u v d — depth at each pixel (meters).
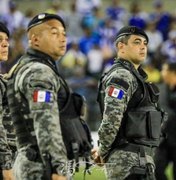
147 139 13.04
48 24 11.33
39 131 10.36
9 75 11.36
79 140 11.12
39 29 11.32
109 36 41.47
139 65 13.77
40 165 10.77
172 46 41.44
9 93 11.25
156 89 13.41
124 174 12.79
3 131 12.38
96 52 38.06
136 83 13.05
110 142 12.76
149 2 48.50
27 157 10.85
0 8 43.41
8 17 42.06
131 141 12.99
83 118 11.62
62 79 11.17
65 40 11.49
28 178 10.78
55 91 10.77
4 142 12.33
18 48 35.34
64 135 11.03
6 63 28.98
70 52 37.47
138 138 12.97
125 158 12.83
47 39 11.27
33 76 10.69
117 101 12.70
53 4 43.50
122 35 13.55
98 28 41.75
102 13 46.75
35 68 10.78
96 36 40.94
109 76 13.06
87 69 37.28
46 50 11.30
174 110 18.98
